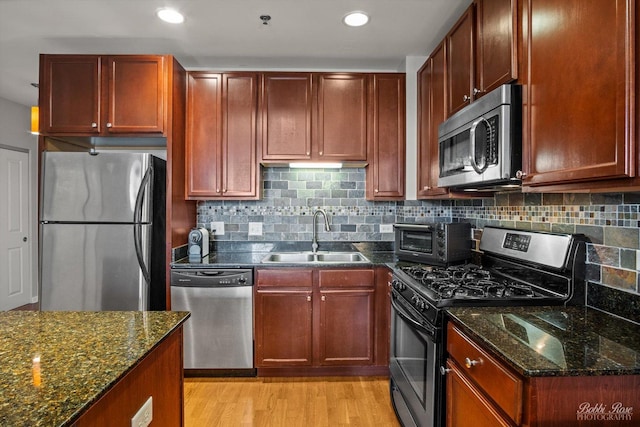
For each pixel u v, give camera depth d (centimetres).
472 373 120
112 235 241
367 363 257
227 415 213
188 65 294
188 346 253
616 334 115
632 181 93
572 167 110
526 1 134
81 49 264
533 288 167
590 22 103
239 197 277
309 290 254
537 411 91
